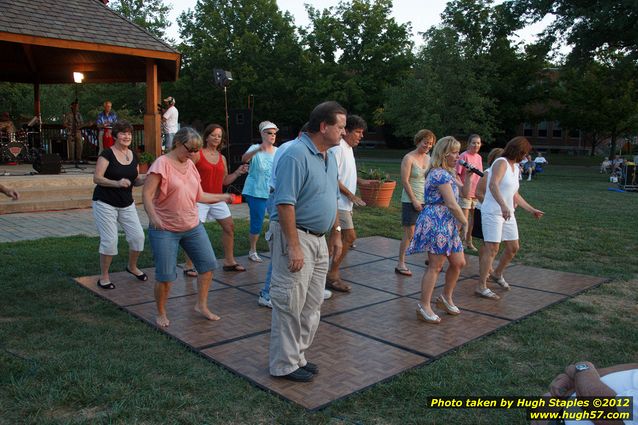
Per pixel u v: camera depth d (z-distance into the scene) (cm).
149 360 372
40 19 1130
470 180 729
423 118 2917
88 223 927
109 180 524
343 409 315
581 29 2583
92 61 1556
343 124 328
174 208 428
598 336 443
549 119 3738
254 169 658
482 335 441
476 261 730
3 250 681
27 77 1714
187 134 423
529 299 546
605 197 1557
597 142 4441
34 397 312
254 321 465
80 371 347
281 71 3656
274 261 342
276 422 298
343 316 487
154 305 496
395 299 543
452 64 3003
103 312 474
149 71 1293
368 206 1202
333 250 555
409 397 332
